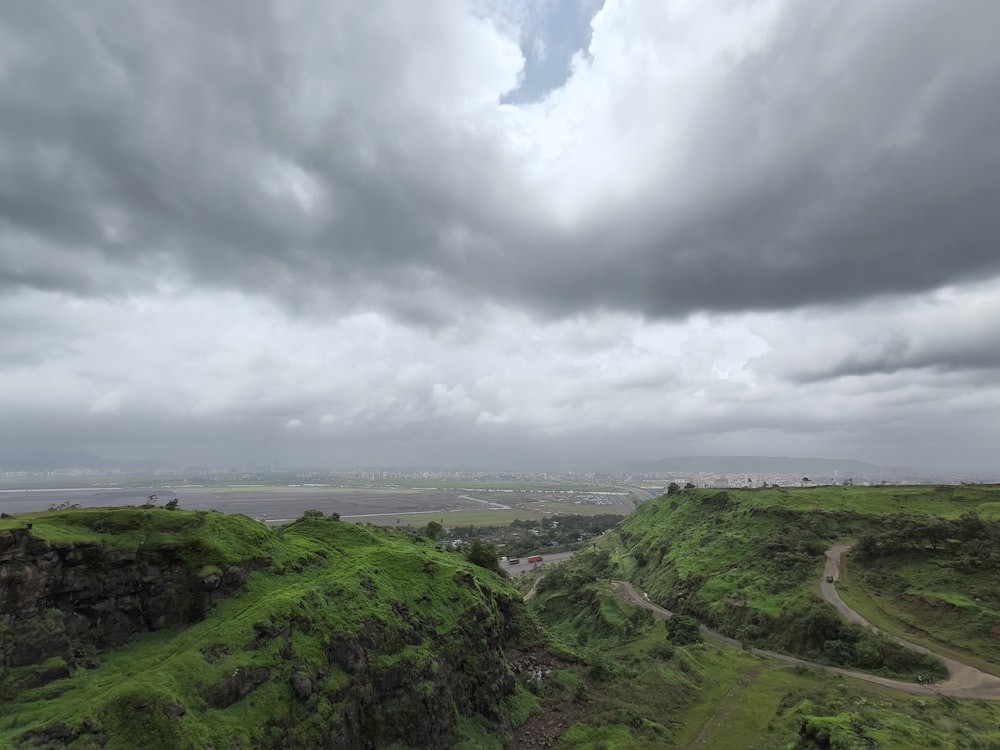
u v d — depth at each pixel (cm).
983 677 6062
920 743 3834
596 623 10731
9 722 2666
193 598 3900
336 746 3553
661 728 5069
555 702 5797
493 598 6297
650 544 15012
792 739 4522
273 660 3569
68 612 3403
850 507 11731
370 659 4122
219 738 2961
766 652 7838
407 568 5481
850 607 8025
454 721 4538
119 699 2825
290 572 4612
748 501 13812
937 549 8562
